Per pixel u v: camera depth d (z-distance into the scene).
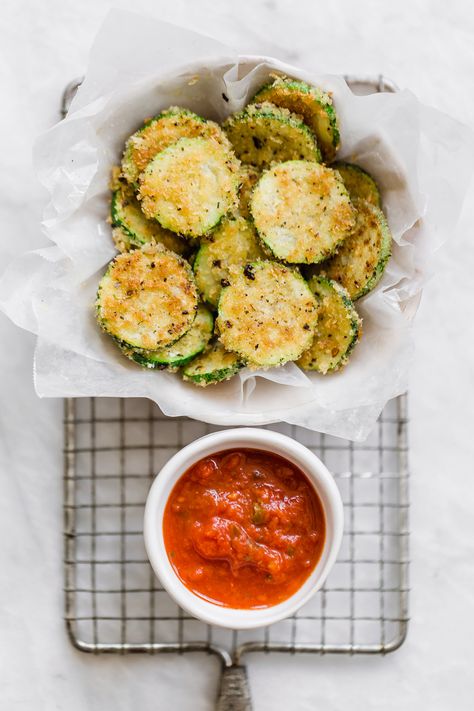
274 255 0.50
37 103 0.56
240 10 0.56
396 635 0.56
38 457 0.56
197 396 0.51
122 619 0.56
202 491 0.50
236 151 0.52
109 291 0.50
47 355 0.50
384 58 0.56
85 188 0.50
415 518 0.57
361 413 0.50
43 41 0.56
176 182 0.50
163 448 0.56
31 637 0.56
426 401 0.57
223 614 0.50
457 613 0.57
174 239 0.51
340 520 0.50
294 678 0.57
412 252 0.50
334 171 0.51
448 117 0.49
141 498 0.56
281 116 0.50
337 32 0.56
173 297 0.50
